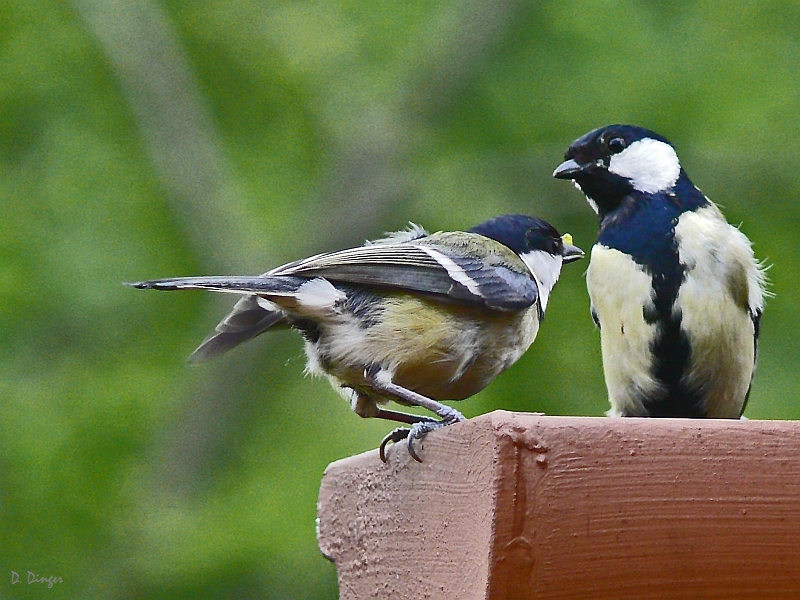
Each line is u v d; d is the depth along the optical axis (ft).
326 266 19.84
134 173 51.80
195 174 52.60
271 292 19.40
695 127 46.34
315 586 39.83
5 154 51.24
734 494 13.97
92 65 52.95
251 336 22.18
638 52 48.47
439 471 14.85
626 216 24.48
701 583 13.89
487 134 52.19
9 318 47.34
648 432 13.80
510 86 51.96
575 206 50.62
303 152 55.16
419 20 55.06
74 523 41.88
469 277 20.36
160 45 53.78
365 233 53.26
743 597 14.05
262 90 54.44
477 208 51.37
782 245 45.60
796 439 14.17
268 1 55.16
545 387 43.75
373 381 19.75
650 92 47.21
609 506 13.60
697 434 13.97
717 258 23.65
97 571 41.16
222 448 49.44
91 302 48.26
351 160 54.13
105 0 53.52
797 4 47.78
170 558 39.19
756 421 14.25
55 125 51.85
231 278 19.31
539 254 23.34
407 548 15.56
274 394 52.29
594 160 24.89
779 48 47.34
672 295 23.71
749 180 46.73
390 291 20.01
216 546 39.11
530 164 51.37
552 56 51.70
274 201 53.93
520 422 13.44
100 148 51.72
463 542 13.96
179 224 51.93
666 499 13.76
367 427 45.03
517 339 21.11
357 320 19.81
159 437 46.73
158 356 48.44
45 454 43.11
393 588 15.89
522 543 13.32
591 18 49.85
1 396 45.14
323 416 47.16
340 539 17.62
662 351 24.03
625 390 24.91
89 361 47.98
